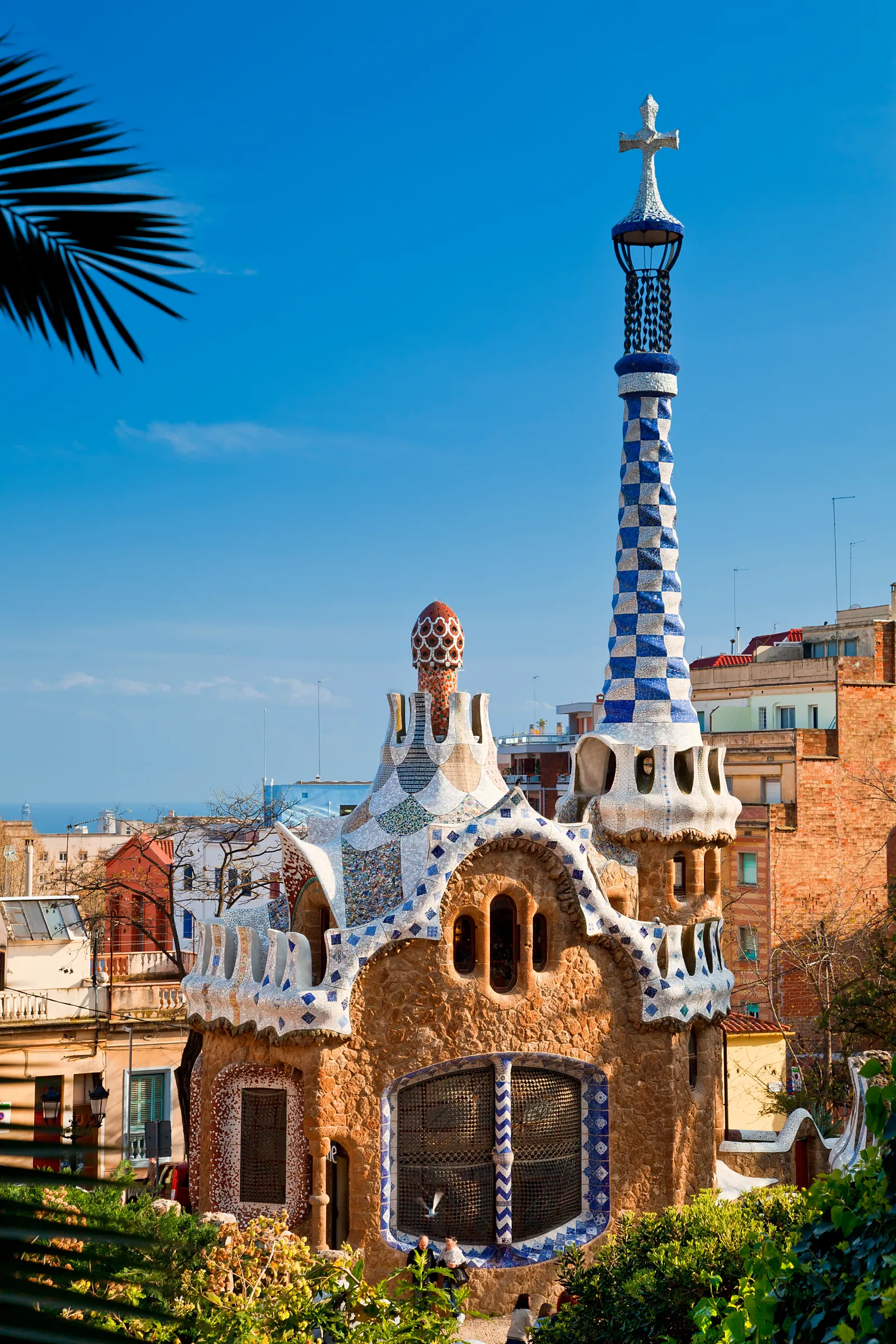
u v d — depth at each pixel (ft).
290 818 170.50
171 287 22.99
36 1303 18.90
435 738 105.29
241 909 105.60
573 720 305.32
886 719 201.36
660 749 107.55
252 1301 54.29
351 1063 91.56
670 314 113.50
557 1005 96.53
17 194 22.06
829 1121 132.46
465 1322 91.15
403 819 101.55
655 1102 99.81
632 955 99.40
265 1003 92.17
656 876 106.83
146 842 181.98
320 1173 90.43
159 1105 136.87
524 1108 96.37
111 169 22.09
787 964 182.91
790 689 224.33
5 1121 19.60
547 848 96.63
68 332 22.74
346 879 98.99
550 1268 94.17
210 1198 95.40
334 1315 57.26
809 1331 34.88
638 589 111.45
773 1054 144.15
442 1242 92.89
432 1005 92.99
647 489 111.96
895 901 171.42
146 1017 138.62
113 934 177.06
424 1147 93.56
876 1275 33.19
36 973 143.13
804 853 192.95
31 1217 18.99
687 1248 60.23
